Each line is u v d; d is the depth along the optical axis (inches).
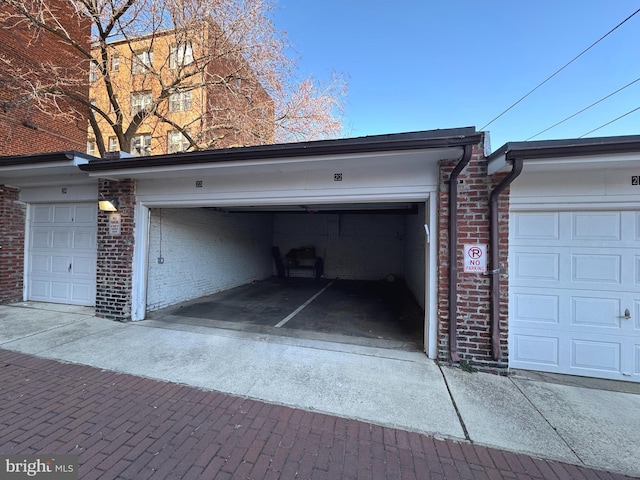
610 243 141.4
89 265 244.2
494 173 145.8
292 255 502.3
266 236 494.6
